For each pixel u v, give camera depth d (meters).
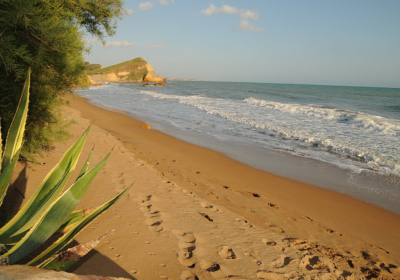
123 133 14.53
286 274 3.62
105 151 8.84
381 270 4.40
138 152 10.47
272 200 7.32
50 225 1.78
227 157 11.16
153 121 19.12
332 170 10.00
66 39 4.22
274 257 4.01
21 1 3.40
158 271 3.09
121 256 3.23
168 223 4.37
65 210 1.82
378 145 13.02
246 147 12.81
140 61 162.12
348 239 5.55
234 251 3.94
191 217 4.88
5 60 3.72
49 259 1.71
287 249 4.39
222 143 13.41
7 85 4.50
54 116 5.75
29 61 4.11
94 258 3.10
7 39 3.51
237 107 27.75
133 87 77.19
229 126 17.75
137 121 18.81
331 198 7.74
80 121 14.94
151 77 149.88
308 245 4.92
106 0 5.77
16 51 3.67
